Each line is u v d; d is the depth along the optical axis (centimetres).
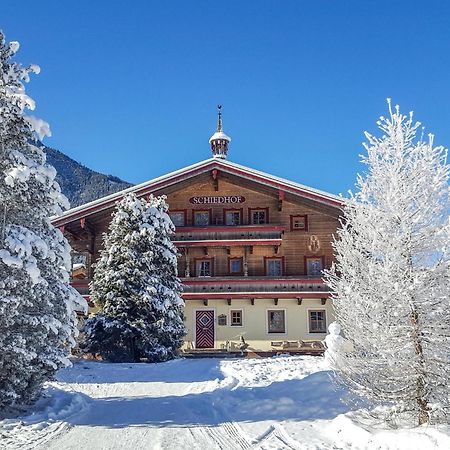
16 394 1193
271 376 1695
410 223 948
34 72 1283
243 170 3328
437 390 900
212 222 3434
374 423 992
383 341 910
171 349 2583
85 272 3403
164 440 980
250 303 3266
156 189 3344
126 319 2508
